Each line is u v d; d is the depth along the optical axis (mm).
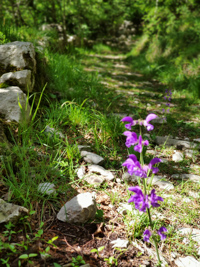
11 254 1669
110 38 21766
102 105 4949
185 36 10516
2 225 1860
